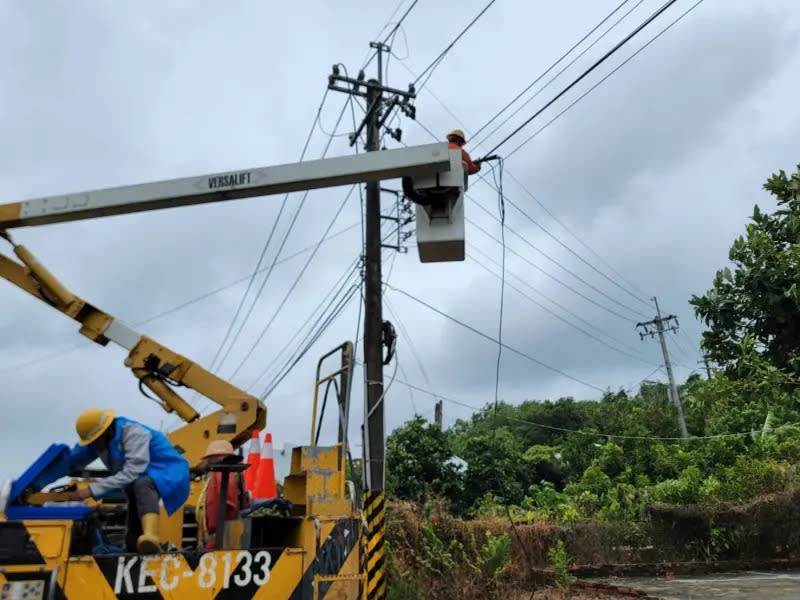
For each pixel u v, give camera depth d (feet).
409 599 34.27
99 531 14.43
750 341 36.27
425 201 18.26
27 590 12.42
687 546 61.11
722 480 74.23
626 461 110.22
